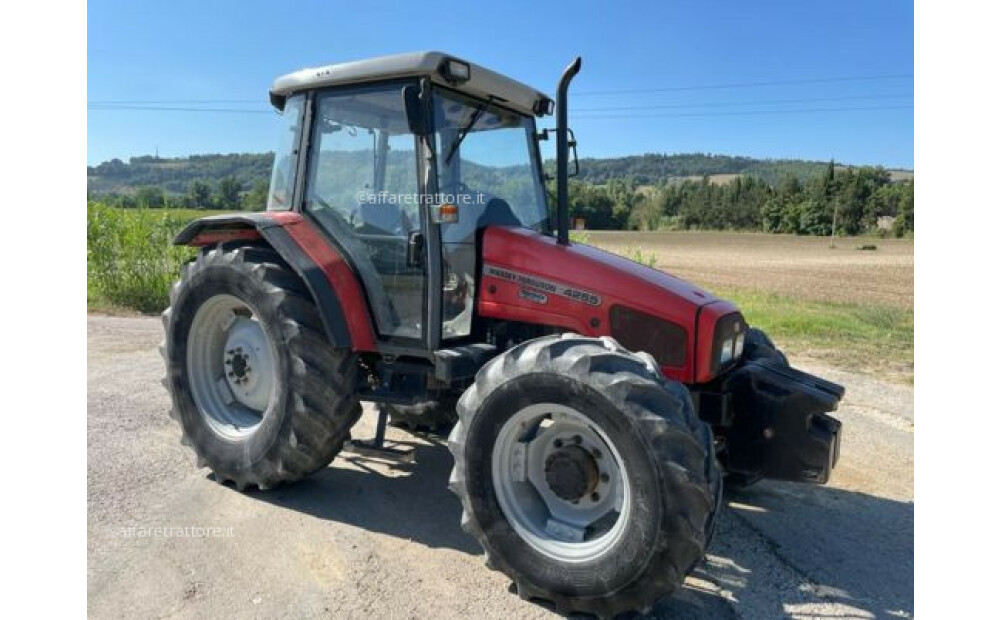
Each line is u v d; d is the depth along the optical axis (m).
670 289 3.38
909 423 5.54
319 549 3.21
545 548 2.79
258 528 3.40
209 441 3.95
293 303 3.65
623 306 3.35
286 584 2.89
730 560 3.27
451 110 3.61
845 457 4.75
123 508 3.56
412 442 4.74
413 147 3.55
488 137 3.85
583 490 2.83
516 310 3.61
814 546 3.44
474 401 2.91
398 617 2.68
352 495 3.85
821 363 7.87
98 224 10.44
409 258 3.56
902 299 16.03
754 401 3.48
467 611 2.74
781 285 20.27
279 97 4.19
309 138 3.93
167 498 3.71
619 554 2.59
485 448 2.88
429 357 3.53
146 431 4.75
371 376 4.03
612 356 2.70
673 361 3.29
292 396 3.60
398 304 3.69
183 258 10.81
